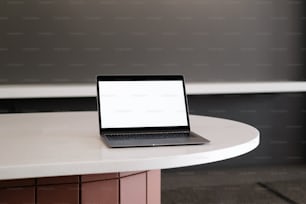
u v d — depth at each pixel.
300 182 3.80
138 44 3.93
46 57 3.79
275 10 4.14
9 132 1.83
